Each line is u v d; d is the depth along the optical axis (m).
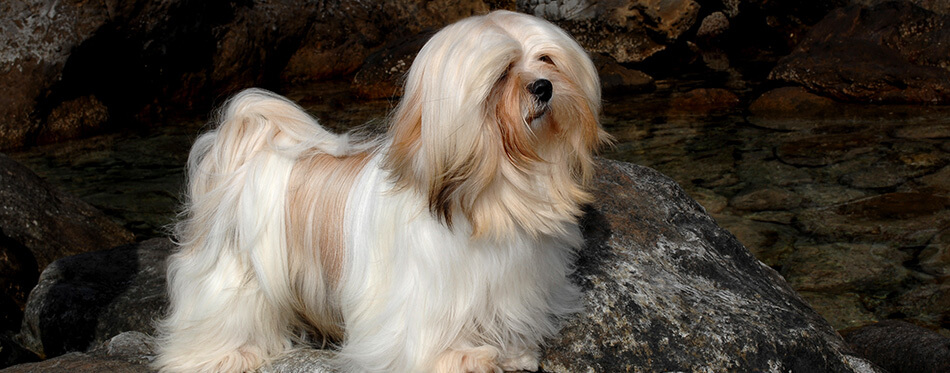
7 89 11.09
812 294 6.24
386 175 3.17
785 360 3.56
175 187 8.95
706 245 4.57
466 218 2.95
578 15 14.91
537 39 2.94
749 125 10.73
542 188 3.03
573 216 3.24
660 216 4.80
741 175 8.77
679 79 13.77
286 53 15.09
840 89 11.54
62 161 10.18
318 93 13.90
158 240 5.70
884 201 7.86
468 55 2.71
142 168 9.75
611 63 13.38
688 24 14.50
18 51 11.20
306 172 3.46
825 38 12.80
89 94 11.91
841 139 9.88
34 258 6.26
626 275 3.90
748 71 14.12
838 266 6.63
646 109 11.80
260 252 3.40
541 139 2.96
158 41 12.54
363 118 11.80
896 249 6.85
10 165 6.76
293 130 3.62
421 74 2.85
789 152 9.46
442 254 3.02
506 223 2.99
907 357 4.97
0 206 6.38
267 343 3.60
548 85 2.81
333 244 3.37
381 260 3.18
